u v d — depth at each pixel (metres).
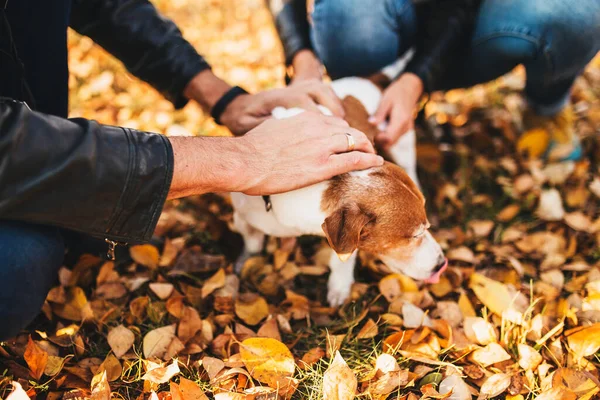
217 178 0.80
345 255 0.88
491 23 1.12
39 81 0.93
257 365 0.88
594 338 0.89
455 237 1.15
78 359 0.92
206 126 1.44
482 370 0.89
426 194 1.26
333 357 0.91
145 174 0.76
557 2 1.06
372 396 0.84
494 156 1.33
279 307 1.02
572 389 0.84
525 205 1.21
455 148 1.34
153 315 0.99
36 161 0.72
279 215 0.96
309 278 1.10
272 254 1.14
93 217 0.76
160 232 1.17
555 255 1.09
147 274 1.07
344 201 0.92
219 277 1.04
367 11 1.15
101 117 1.47
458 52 1.21
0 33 0.84
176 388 0.82
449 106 1.48
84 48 1.71
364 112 1.11
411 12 1.17
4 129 0.70
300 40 1.17
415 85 1.11
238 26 1.89
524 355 0.89
